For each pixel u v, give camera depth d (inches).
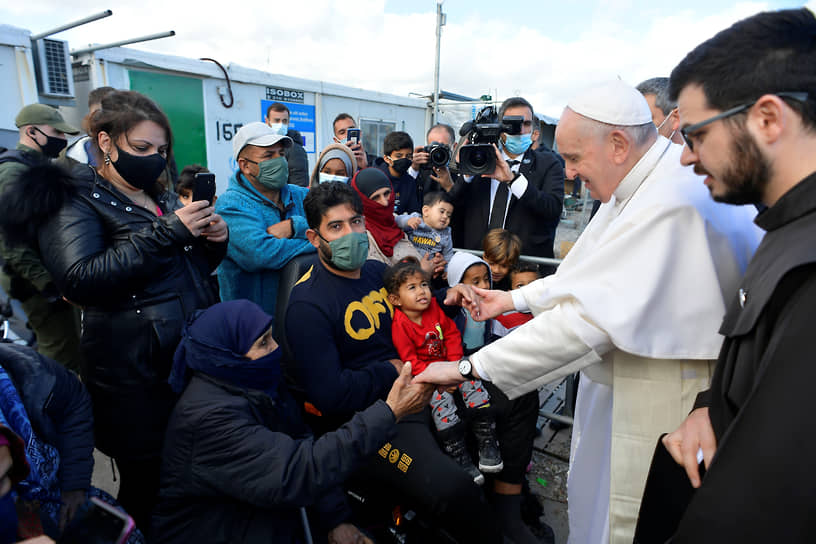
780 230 34.1
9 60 179.9
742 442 30.2
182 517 56.8
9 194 61.6
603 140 54.9
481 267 98.4
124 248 63.4
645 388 55.9
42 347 112.9
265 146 93.8
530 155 131.0
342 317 74.7
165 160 68.6
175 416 55.5
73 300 63.9
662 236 50.6
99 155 67.7
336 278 77.3
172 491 55.7
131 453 69.2
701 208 50.1
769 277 33.0
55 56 194.2
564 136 57.5
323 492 54.6
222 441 53.0
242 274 96.3
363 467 73.3
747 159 34.5
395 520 77.5
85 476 57.4
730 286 51.7
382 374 74.6
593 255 53.7
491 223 129.6
